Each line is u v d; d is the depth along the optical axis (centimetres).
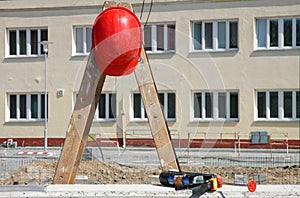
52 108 3691
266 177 1502
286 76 3494
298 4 3456
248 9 3516
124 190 1193
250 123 3519
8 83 3778
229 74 3550
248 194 1162
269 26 3528
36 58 3753
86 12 3669
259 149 3403
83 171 1709
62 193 1195
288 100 3509
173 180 1227
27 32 3791
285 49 3491
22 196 1198
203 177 1201
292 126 3472
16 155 2772
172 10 3578
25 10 3762
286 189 1176
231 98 3575
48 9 3725
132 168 1769
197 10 3559
